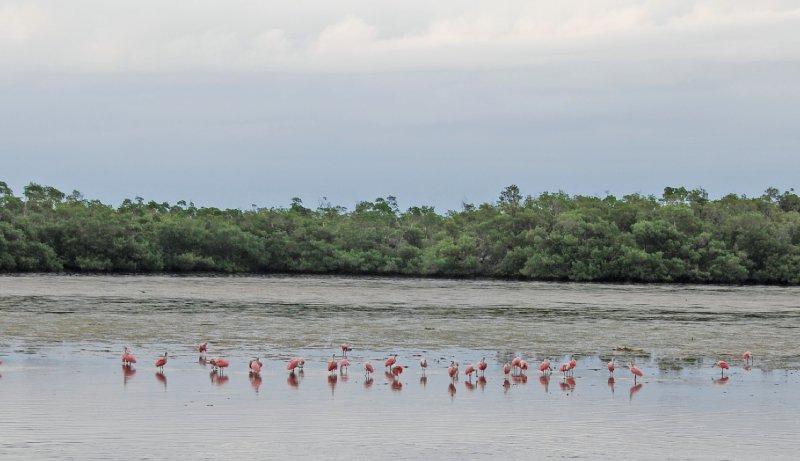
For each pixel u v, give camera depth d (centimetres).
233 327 9256
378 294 14938
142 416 4991
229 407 5256
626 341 8519
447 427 4866
